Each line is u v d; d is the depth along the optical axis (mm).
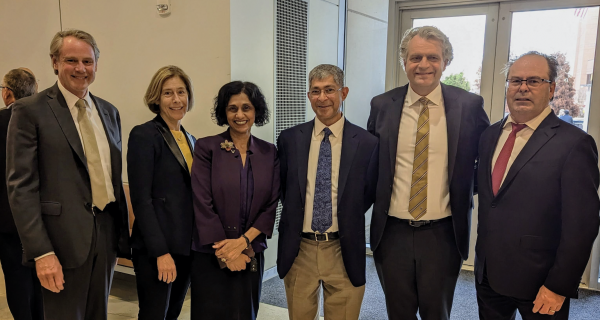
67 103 1809
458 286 3377
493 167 1796
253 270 1896
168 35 3086
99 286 1894
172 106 1990
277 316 2883
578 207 1540
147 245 1836
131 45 3240
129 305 3037
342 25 3957
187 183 1971
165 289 1981
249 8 2982
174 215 1912
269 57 3215
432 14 3809
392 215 1973
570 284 1554
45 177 1725
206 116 3020
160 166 1924
